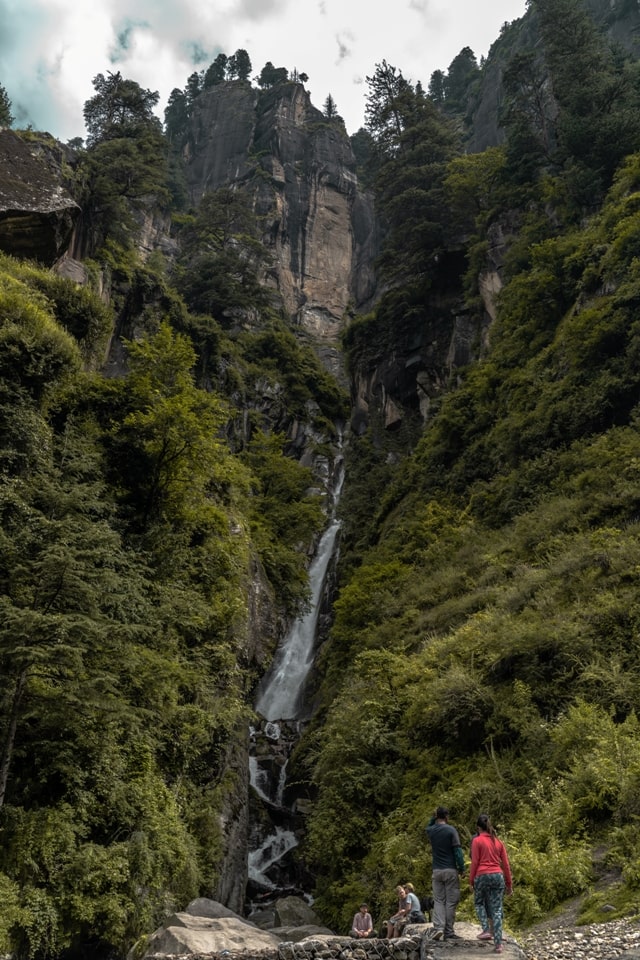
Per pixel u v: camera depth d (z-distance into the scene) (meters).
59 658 13.92
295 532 48.06
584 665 18.23
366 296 107.75
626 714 16.42
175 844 16.77
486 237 54.59
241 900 24.27
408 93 67.12
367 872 17.81
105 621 15.02
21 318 24.17
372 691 23.38
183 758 20.80
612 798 13.37
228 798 24.59
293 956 8.55
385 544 40.28
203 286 72.31
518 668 19.70
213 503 33.25
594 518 26.66
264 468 53.44
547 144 59.97
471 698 19.16
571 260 40.28
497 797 16.12
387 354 60.38
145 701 18.20
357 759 20.75
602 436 30.56
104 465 24.05
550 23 55.50
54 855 13.74
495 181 55.72
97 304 32.47
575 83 51.88
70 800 14.91
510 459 36.31
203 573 26.06
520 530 29.66
